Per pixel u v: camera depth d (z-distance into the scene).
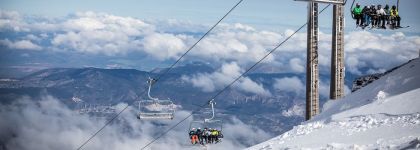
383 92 21.64
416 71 22.47
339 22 31.53
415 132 14.89
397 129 15.81
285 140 18.50
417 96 19.14
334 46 31.75
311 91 30.11
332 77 31.78
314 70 30.00
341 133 17.23
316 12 29.47
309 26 29.80
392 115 17.86
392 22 33.06
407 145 12.93
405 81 22.05
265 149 17.80
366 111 19.53
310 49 29.78
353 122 18.38
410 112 17.58
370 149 13.76
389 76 24.31
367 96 23.22
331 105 26.34
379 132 16.09
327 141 16.53
